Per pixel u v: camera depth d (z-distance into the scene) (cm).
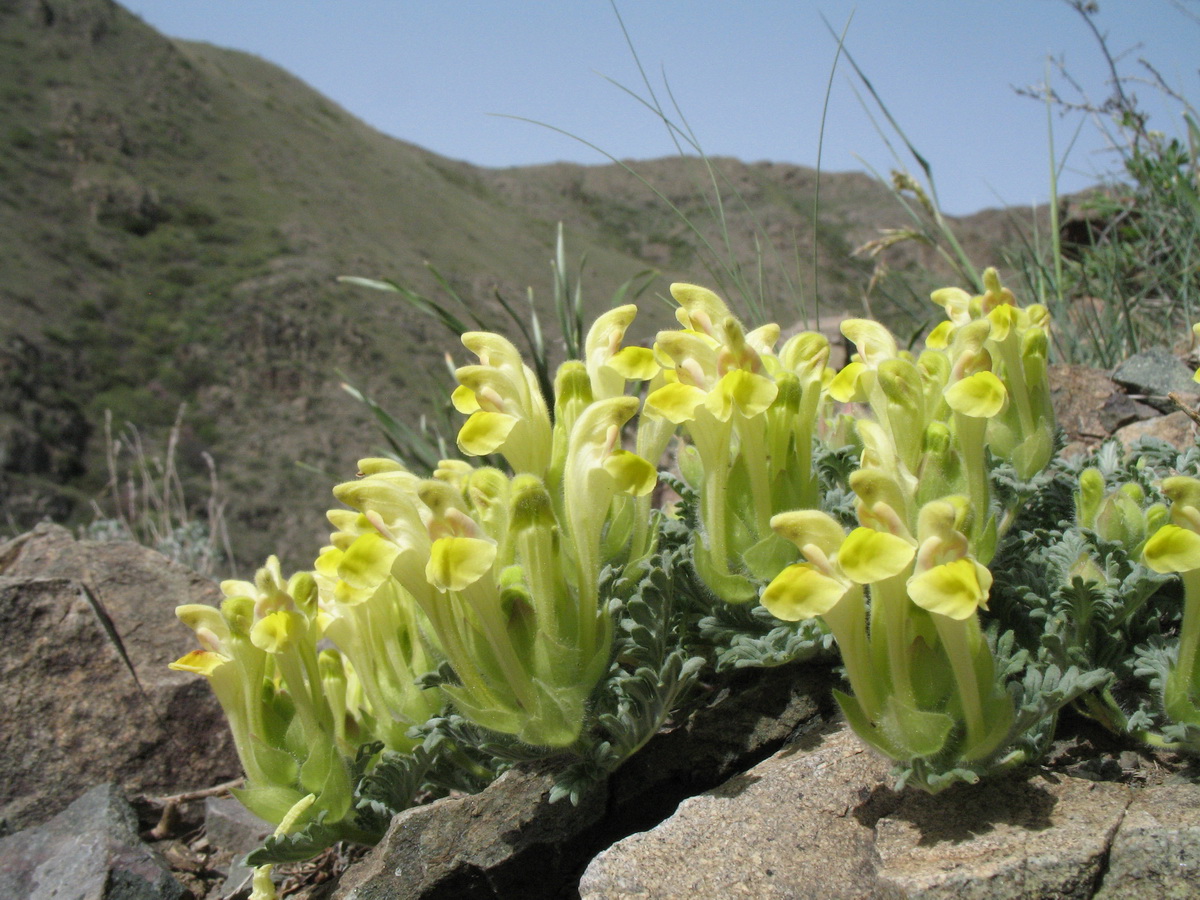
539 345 37
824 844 16
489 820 18
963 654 15
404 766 20
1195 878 14
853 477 15
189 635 29
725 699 20
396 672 21
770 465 18
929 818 16
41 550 30
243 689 20
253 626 19
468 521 17
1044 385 20
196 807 26
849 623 15
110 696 26
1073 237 55
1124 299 39
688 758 19
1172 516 15
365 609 21
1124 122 45
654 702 18
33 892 22
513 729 17
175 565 31
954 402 17
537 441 19
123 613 29
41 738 25
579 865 18
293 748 20
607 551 19
